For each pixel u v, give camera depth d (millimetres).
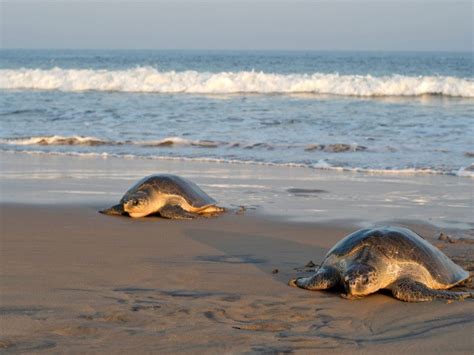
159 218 10734
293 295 6676
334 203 11852
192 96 32500
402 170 15078
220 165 15992
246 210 11297
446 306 6305
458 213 11062
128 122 23422
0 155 17500
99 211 11062
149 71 38625
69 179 14117
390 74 52375
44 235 9289
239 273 7504
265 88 34312
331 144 18359
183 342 5246
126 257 8164
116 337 5332
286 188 13250
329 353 5047
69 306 6105
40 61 79250
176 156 17266
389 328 5723
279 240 9242
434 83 32812
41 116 25000
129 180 14047
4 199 11922
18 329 5461
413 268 6770
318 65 67750
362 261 6648
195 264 7883
